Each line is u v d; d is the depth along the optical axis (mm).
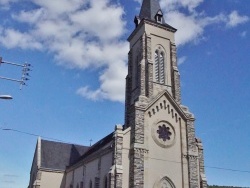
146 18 45719
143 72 42188
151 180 35625
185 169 38156
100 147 45812
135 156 35469
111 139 41531
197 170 38844
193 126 40906
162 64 44469
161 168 36875
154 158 36969
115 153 35469
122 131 37062
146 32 45062
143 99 39312
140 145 36281
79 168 49750
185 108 41500
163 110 40219
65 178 57594
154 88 41750
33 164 63781
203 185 38188
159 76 43250
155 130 38469
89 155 46312
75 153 64750
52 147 63906
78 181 48594
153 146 37531
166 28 46781
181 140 39594
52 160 60594
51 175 57219
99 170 39594
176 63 44938
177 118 40594
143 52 43656
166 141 38688
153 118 39094
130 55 48156
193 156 38969
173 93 42562
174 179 37062
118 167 34719
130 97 44969
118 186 33750
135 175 34562
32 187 59719
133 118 38031
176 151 38781
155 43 45219
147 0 50906
